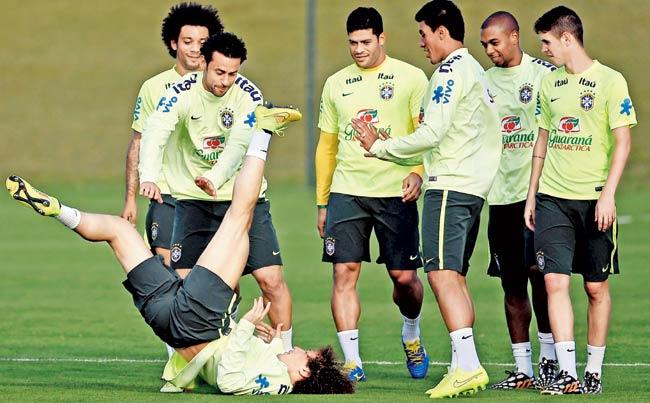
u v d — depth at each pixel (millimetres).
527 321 27922
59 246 63688
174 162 29375
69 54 142750
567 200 25922
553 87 26312
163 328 24562
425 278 50344
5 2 156625
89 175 109375
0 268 54188
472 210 25875
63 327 37281
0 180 105688
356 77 29594
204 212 29328
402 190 29109
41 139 120625
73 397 24156
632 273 49750
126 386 26422
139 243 24891
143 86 31797
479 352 32781
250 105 28188
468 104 25781
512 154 28641
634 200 84188
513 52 28797
